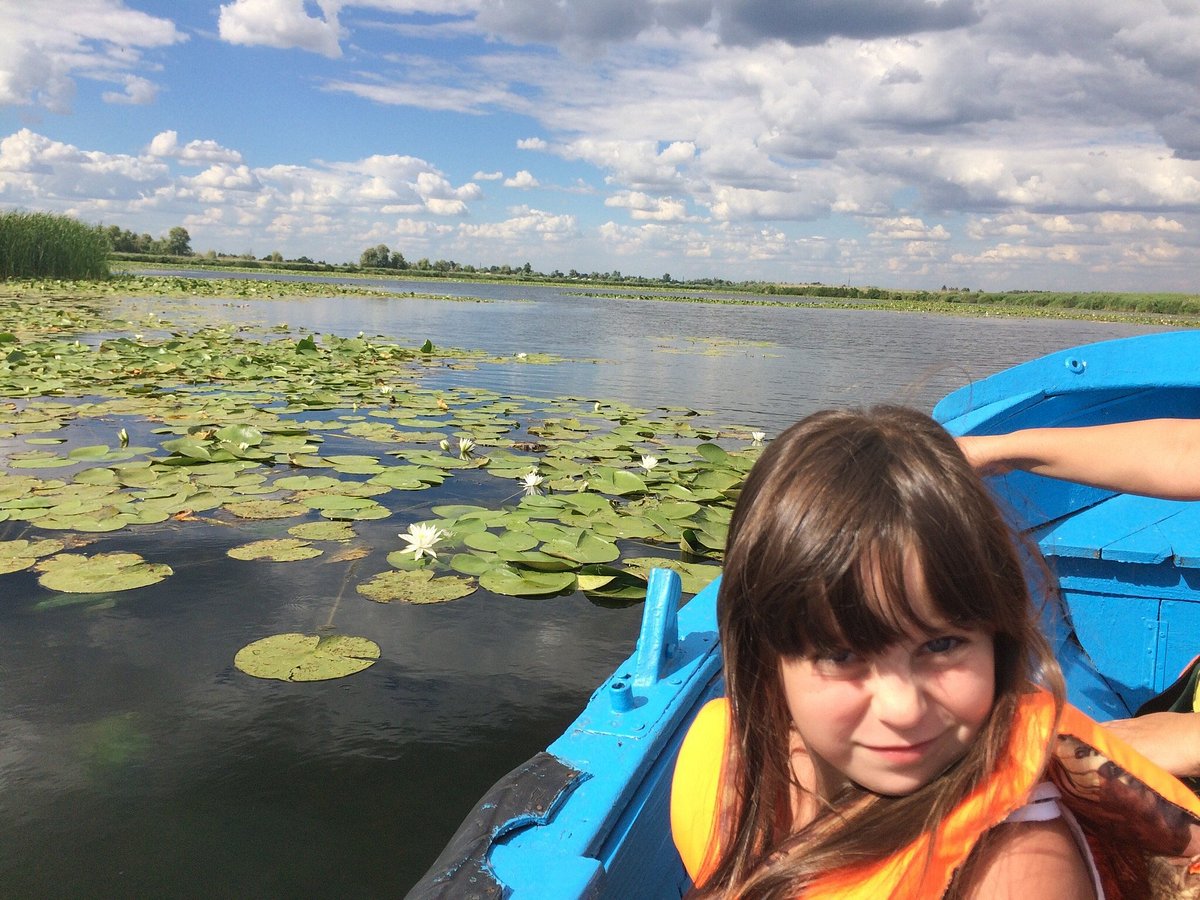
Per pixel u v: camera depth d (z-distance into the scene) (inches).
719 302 1790.1
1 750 80.7
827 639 27.4
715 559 140.6
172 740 83.5
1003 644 28.8
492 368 389.7
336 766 80.1
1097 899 29.1
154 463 179.9
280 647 102.6
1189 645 78.2
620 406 287.4
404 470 182.1
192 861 67.2
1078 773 30.5
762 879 31.9
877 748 28.3
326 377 325.7
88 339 416.5
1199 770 43.7
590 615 117.0
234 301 836.0
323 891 64.9
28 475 169.0
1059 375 76.3
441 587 123.0
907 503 26.5
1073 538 78.9
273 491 164.1
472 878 37.6
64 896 63.3
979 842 27.7
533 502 161.2
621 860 44.1
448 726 88.0
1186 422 44.3
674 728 55.0
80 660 97.9
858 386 362.6
